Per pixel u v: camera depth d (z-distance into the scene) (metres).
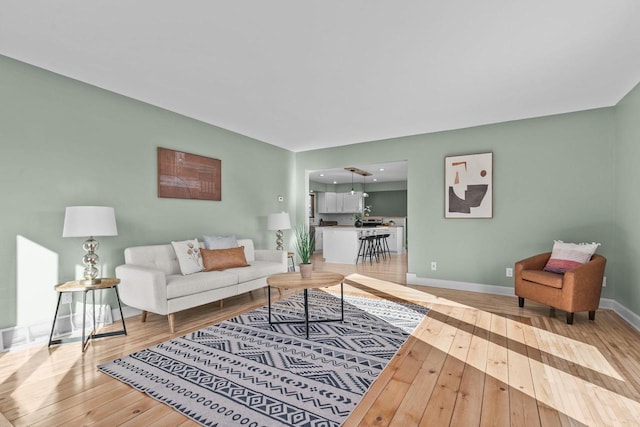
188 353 2.58
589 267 3.27
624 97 3.55
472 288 4.70
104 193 3.40
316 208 12.02
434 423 1.69
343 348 2.66
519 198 4.39
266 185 5.74
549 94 3.51
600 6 2.03
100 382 2.13
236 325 3.25
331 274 3.52
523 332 3.02
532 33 2.34
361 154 5.73
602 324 3.25
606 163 3.90
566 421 1.71
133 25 2.26
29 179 2.86
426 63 2.82
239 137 5.16
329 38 2.43
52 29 2.31
